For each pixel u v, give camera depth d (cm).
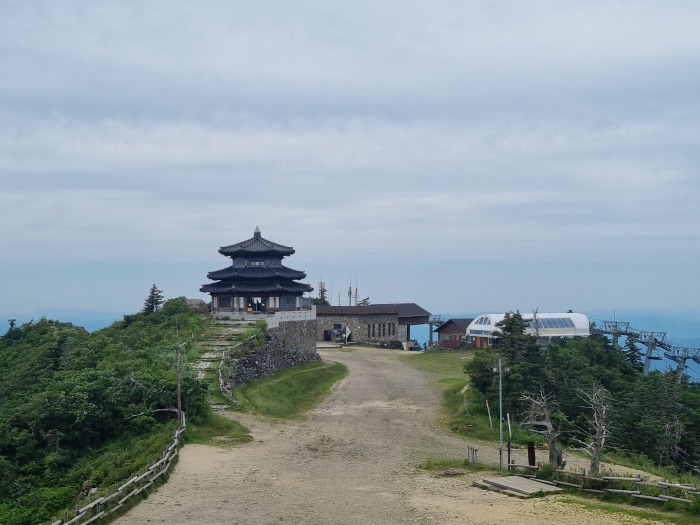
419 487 4019
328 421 6109
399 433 5741
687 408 7031
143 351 6725
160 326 8175
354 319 12588
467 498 3769
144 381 5331
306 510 3488
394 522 3322
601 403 4603
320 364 9225
